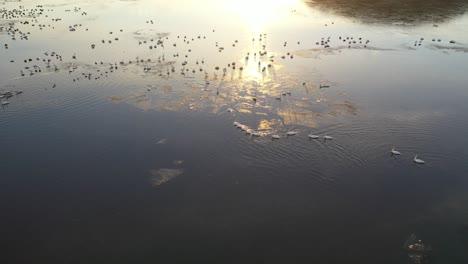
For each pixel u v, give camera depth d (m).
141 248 28.30
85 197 33.06
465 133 40.34
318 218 30.55
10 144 39.50
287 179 34.66
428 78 52.88
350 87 50.09
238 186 33.94
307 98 47.19
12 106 46.38
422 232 28.98
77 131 41.53
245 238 28.91
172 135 40.59
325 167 35.88
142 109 45.44
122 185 34.25
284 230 29.53
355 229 29.48
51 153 38.22
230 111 44.50
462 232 28.80
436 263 26.53
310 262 26.88
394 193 32.84
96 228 30.11
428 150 37.75
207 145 39.00
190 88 49.88
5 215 31.36
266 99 47.03
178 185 34.12
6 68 56.62
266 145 38.72
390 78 52.88
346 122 42.25
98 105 46.53
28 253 28.09
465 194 32.47
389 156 37.06
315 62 58.44
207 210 31.55
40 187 34.16
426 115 43.62
